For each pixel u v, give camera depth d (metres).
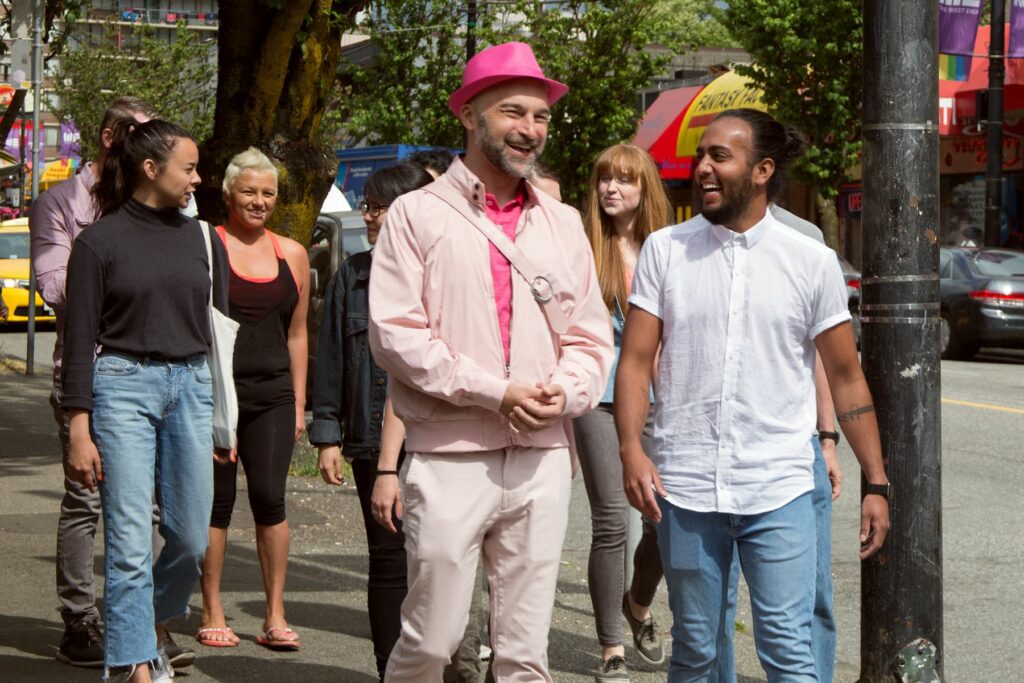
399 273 4.07
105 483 4.97
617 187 6.19
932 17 5.20
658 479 4.30
